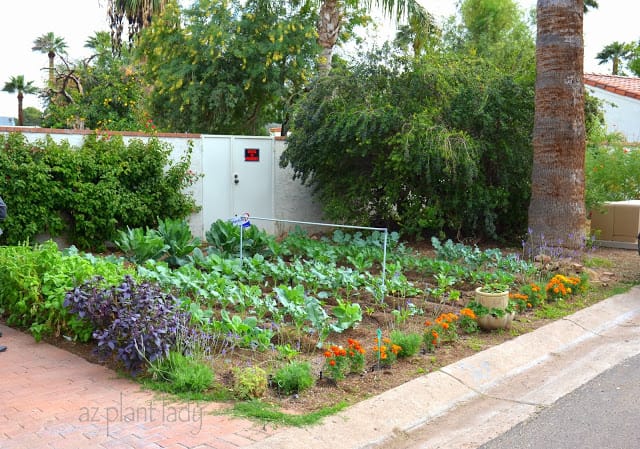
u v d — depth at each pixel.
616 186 14.45
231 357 5.69
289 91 17.05
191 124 17.39
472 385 5.44
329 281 7.99
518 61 14.19
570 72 10.15
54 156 10.77
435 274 9.14
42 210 10.55
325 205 13.69
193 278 7.34
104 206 11.21
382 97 12.23
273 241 10.38
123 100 20.00
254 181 13.83
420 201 12.57
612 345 6.74
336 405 4.69
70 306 5.83
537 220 10.50
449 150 10.98
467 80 12.19
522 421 4.70
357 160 12.84
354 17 17.30
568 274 8.95
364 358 5.71
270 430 4.23
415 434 4.49
